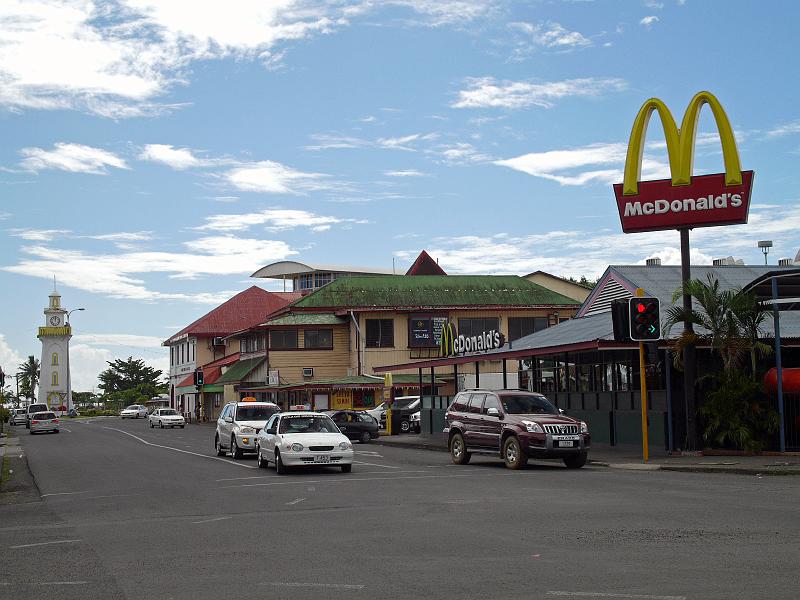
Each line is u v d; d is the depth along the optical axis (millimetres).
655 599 7664
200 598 8195
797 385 24781
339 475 22172
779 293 25312
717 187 24969
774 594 7730
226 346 88750
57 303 129500
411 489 17984
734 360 24641
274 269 96125
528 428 22875
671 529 11578
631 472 21688
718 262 39656
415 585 8477
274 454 23453
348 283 67250
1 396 49031
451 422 26047
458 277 68688
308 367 64938
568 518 12906
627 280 33688
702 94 25141
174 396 99938
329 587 8508
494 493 16781
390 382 51562
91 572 9703
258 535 12047
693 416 25203
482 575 8875
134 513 15156
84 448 39656
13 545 11867
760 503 14234
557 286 75062
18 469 28172
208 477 22453
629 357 29375
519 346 36375
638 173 25938
